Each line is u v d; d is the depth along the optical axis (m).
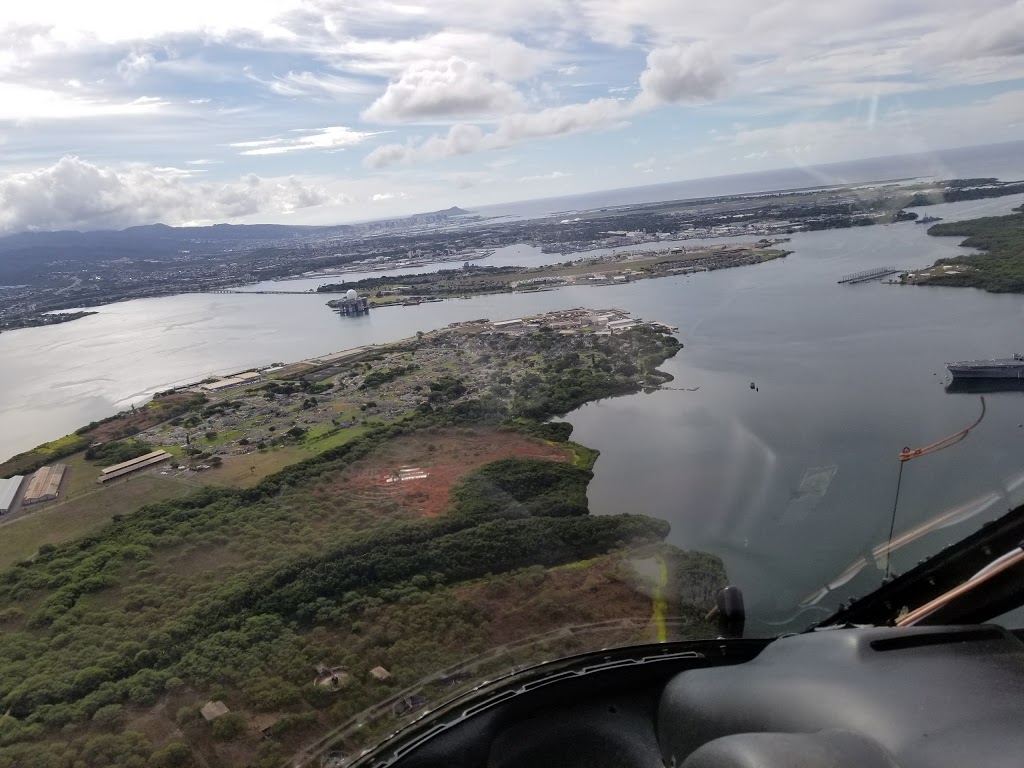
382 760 5.35
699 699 4.42
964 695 3.35
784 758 2.79
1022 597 5.22
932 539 18.80
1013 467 23.36
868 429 30.53
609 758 4.95
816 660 4.08
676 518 22.62
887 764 2.83
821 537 20.06
